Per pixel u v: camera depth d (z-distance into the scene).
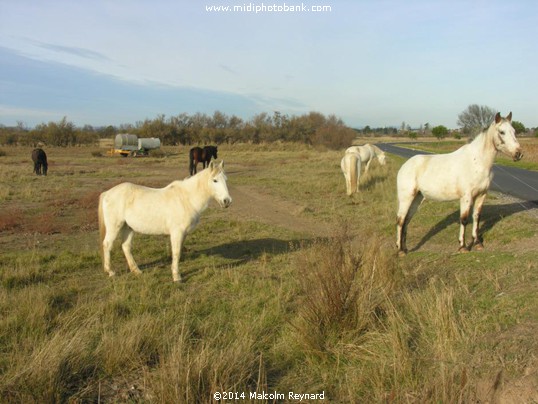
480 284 5.43
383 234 9.80
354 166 15.44
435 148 54.16
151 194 6.94
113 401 3.57
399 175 8.16
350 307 4.58
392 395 3.25
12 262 7.60
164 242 9.38
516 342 3.75
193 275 7.11
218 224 11.39
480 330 4.12
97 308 5.30
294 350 4.34
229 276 6.78
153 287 6.40
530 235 7.38
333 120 67.00
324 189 17.53
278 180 21.16
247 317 5.14
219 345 4.42
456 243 8.23
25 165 30.88
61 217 12.37
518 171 21.89
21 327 4.76
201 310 5.48
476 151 7.12
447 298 4.62
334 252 5.06
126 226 7.22
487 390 3.26
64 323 4.87
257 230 10.76
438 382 3.33
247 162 34.94
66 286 6.43
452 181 7.32
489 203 11.35
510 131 6.70
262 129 67.31
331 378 3.90
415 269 6.30
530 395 3.10
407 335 4.23
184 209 6.88
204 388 3.55
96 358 4.11
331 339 4.39
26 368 3.66
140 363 4.07
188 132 66.50
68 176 23.14
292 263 7.47
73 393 3.66
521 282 5.16
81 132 66.69
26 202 14.72
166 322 4.91
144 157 41.53
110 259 7.43
